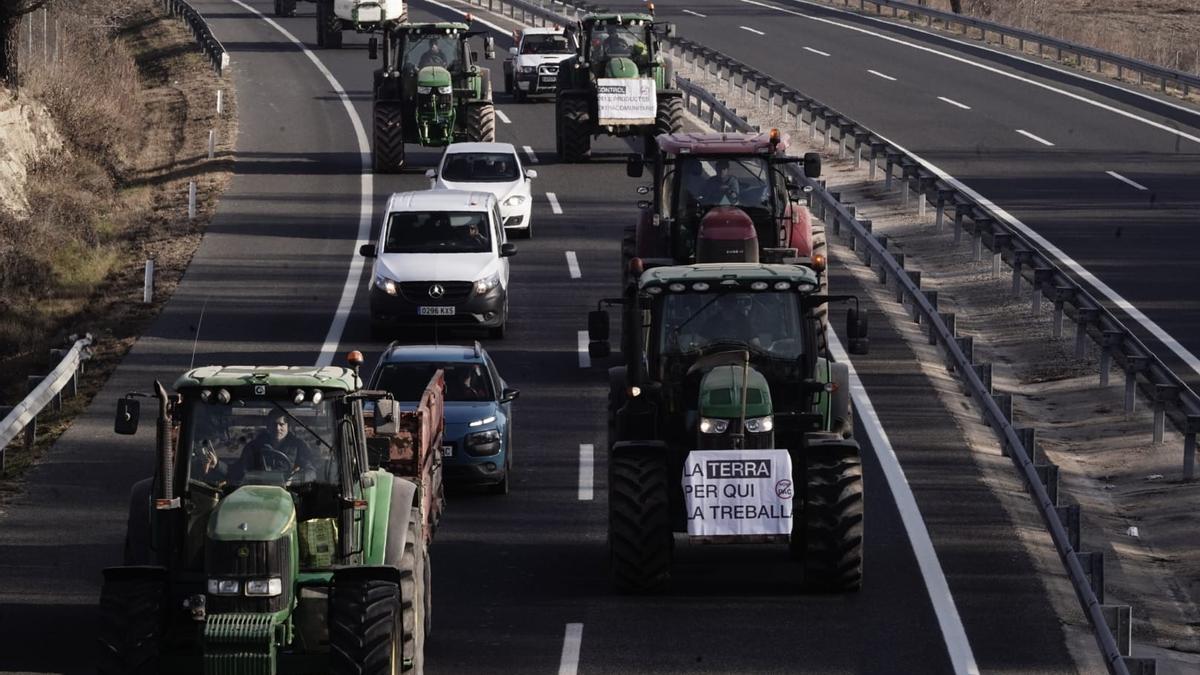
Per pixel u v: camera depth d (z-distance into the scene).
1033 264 47.19
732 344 27.09
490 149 60.38
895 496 32.12
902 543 29.45
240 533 20.31
